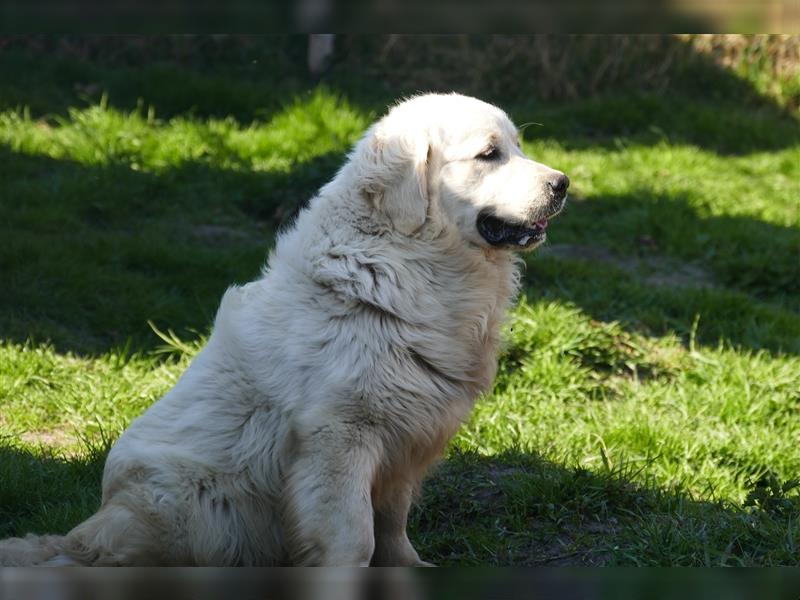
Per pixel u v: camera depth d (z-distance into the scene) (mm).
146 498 6773
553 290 13711
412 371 6902
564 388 11109
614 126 21828
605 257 15797
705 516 7934
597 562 7504
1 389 10359
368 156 7160
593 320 12867
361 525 6688
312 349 6793
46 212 14680
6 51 21047
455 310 7180
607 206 17312
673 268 15438
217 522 6898
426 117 7289
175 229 15234
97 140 17234
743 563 7105
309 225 7242
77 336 11977
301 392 6785
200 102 19625
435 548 7977
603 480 8445
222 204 16156
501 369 11297
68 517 7957
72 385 10648
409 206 7039
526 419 10289
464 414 7316
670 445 9586
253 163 17656
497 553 7746
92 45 21781
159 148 17391
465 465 9133
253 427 6918
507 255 7668
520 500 8336
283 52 22688
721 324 13164
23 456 8938
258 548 7062
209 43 22328
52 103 19094
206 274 13727
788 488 8031
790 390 11227
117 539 6727
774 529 7422
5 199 14992
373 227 7066
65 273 12961
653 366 11984
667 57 23688
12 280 12656
